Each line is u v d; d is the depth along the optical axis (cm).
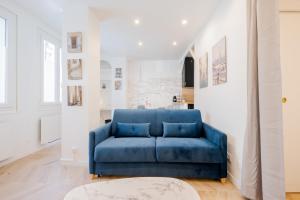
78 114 293
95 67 320
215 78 300
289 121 205
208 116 341
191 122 306
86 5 294
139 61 723
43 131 369
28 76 341
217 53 290
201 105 395
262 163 169
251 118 180
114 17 338
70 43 295
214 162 225
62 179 238
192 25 373
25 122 333
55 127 409
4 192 204
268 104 166
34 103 357
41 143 365
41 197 194
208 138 265
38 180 235
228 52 247
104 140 265
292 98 205
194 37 450
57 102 429
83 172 262
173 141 251
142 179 168
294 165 205
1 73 290
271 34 166
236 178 221
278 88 163
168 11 315
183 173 233
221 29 274
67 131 294
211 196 198
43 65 382
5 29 294
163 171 235
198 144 236
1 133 278
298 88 206
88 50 295
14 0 291
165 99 714
